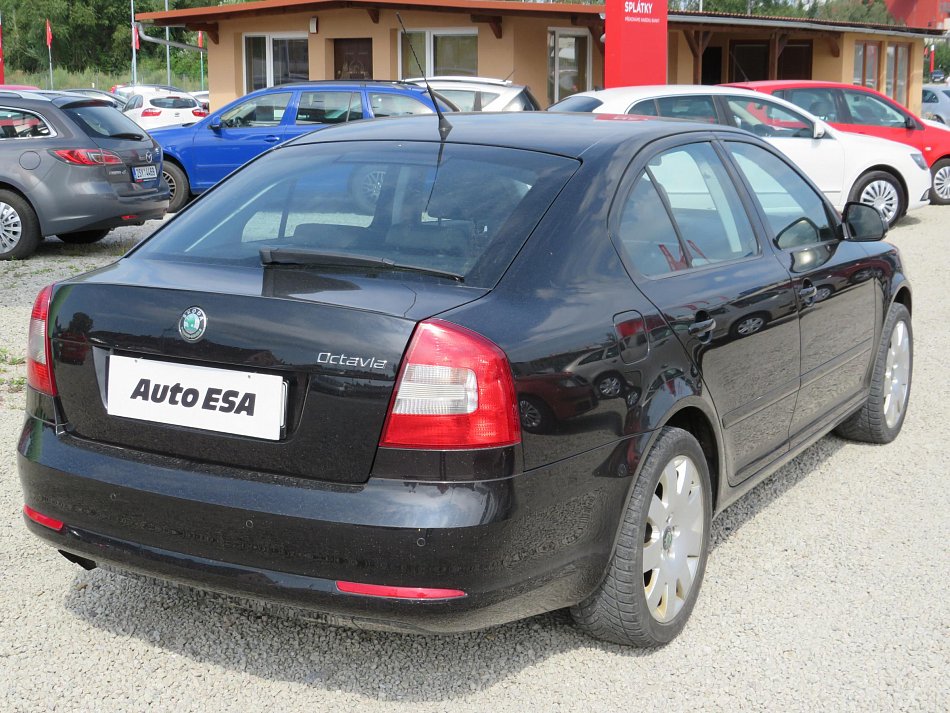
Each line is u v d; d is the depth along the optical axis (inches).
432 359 104.6
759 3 2006.6
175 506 112.2
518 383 108.0
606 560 121.6
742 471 154.7
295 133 578.6
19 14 2763.3
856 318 191.0
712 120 478.9
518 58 803.4
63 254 447.8
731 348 143.7
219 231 134.9
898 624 140.6
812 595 148.8
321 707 120.2
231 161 584.1
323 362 106.9
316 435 107.7
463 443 104.8
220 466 112.6
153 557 114.6
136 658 130.0
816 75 1044.5
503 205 126.6
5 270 404.2
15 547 160.4
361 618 107.2
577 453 114.7
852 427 213.0
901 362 217.8
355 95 572.1
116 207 433.1
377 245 124.3
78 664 128.4
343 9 838.5
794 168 185.3
